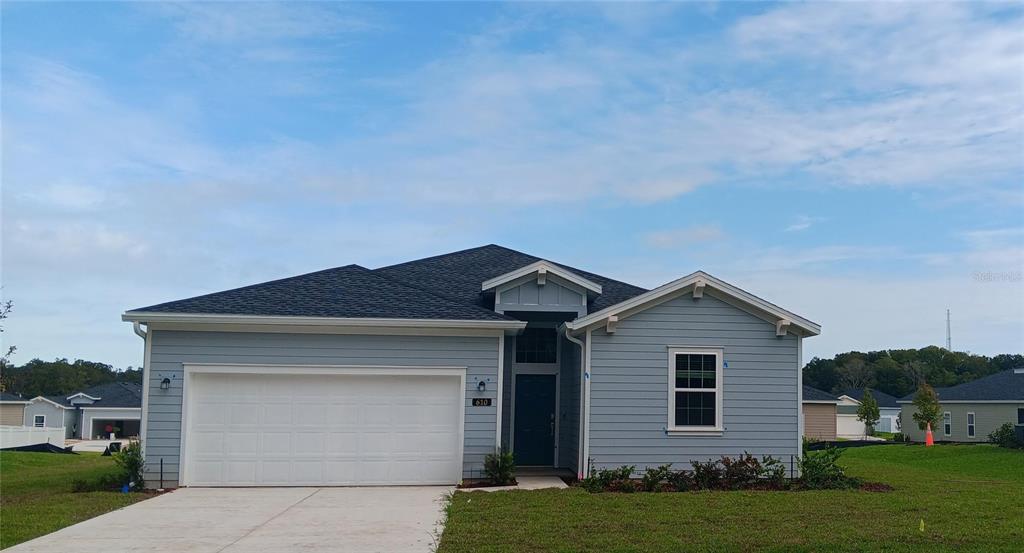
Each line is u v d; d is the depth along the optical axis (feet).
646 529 39.78
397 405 57.67
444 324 57.16
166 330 56.24
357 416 57.31
